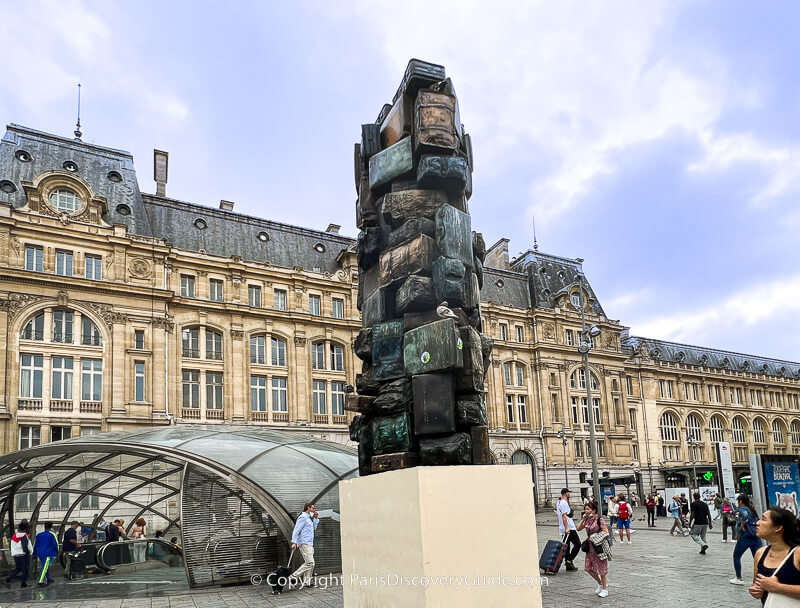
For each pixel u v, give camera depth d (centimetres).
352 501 671
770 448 8769
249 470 1823
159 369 4175
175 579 1866
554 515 5047
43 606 1432
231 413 4466
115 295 4106
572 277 7006
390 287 735
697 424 8088
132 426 3975
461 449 628
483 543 541
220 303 4553
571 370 6406
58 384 3844
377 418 702
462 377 662
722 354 9188
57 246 3981
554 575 1556
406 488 543
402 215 725
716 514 3909
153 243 4322
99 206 4197
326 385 4978
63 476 2348
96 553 2075
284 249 5209
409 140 731
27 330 3819
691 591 1266
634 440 7194
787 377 9381
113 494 2527
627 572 1562
